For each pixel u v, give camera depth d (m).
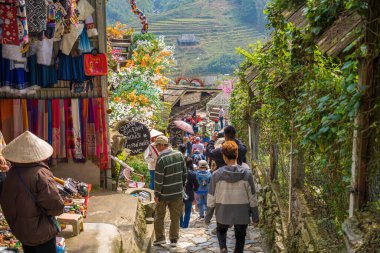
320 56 5.12
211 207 6.68
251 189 6.52
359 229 3.77
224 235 6.85
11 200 4.46
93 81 8.62
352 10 4.32
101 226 6.64
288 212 7.23
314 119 4.64
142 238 7.37
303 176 6.52
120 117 14.91
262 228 8.89
